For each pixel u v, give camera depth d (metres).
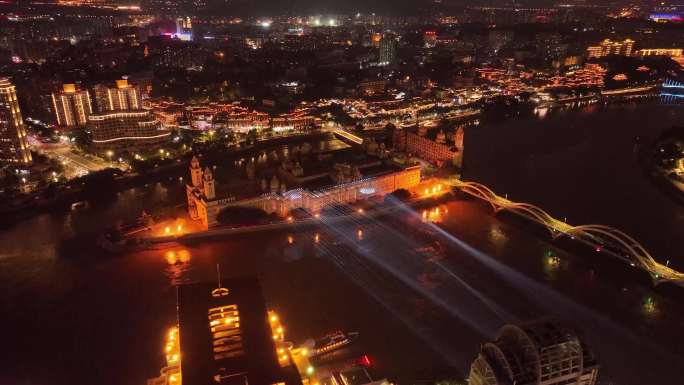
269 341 98.88
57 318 178.88
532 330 92.38
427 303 185.75
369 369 148.75
